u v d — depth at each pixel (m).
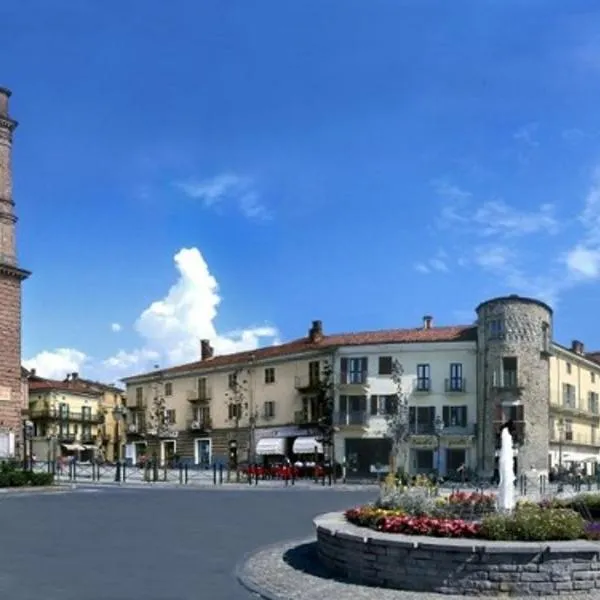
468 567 14.34
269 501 36.16
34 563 17.56
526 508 17.78
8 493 40.25
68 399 115.69
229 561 18.09
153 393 92.56
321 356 74.81
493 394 68.38
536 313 69.12
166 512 29.94
